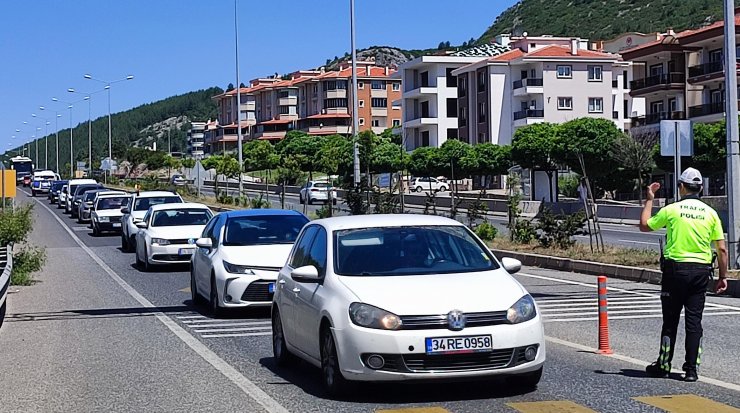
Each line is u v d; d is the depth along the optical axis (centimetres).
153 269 2317
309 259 942
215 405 816
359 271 864
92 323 1393
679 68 6531
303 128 13050
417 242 905
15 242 2123
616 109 8888
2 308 1383
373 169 7144
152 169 10875
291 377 941
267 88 13838
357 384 807
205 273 1494
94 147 16912
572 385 865
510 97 8131
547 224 2370
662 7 16188
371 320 774
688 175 895
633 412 754
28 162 10781
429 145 9200
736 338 1147
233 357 1070
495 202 4988
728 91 1720
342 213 4266
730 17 1706
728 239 1744
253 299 1384
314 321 853
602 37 15988
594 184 5694
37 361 1076
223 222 1548
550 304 1511
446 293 796
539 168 5797
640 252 2161
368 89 12538
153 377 957
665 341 898
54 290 1878
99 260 2647
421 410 771
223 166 6444
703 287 876
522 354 782
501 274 862
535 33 18438
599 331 1047
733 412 748
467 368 769
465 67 8462
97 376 972
